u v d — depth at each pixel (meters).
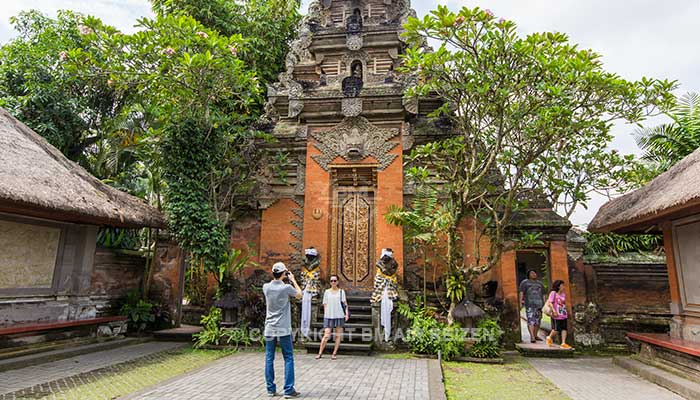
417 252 10.66
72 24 14.41
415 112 10.94
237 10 15.16
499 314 10.35
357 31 12.07
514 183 8.94
